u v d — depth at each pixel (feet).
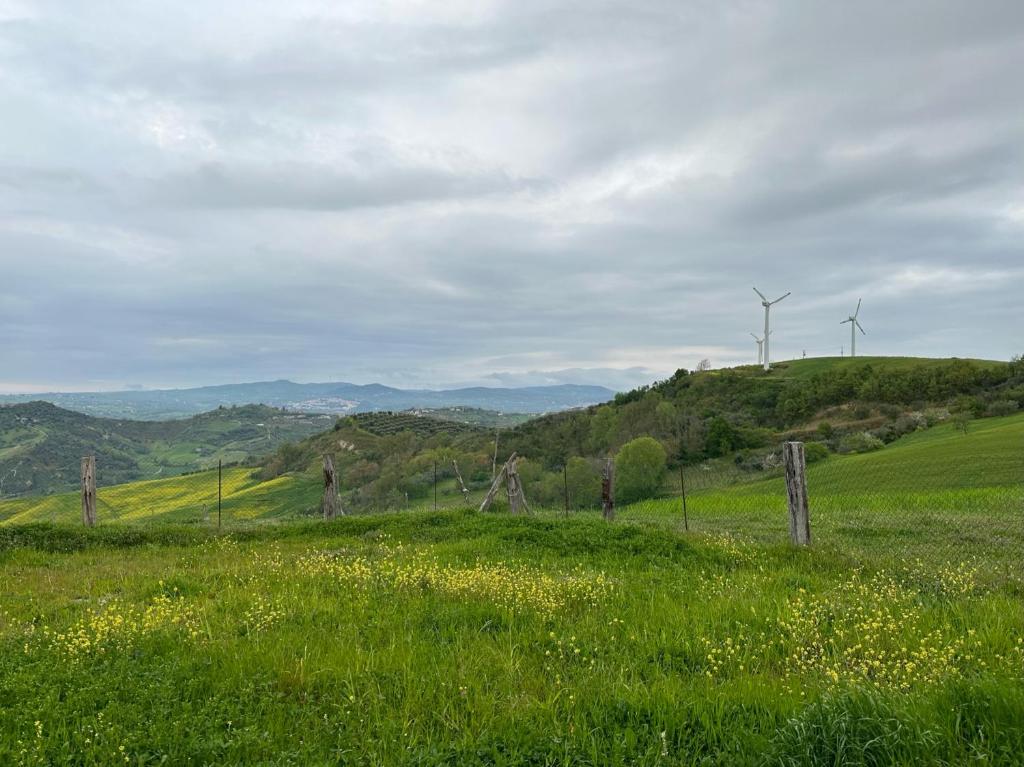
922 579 35.91
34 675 20.86
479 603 30.58
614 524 53.26
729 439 221.25
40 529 53.67
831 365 376.68
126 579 38.14
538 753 16.33
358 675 21.04
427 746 16.76
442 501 157.17
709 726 17.33
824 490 104.01
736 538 50.90
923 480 103.71
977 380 267.80
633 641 25.07
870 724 15.98
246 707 19.04
